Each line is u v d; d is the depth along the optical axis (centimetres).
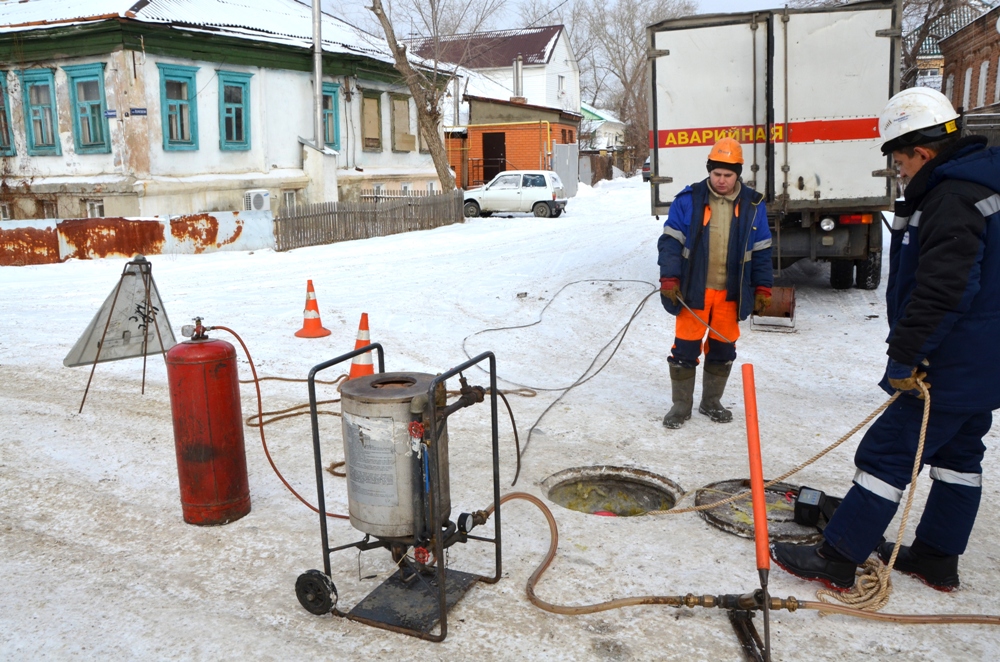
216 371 405
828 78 888
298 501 446
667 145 943
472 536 353
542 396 640
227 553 386
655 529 405
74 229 1527
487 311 991
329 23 2634
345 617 326
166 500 448
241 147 2002
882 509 327
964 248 288
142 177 1742
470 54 3509
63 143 1827
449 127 3491
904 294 323
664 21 915
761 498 299
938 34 3609
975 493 331
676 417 558
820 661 296
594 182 4703
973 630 314
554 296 1071
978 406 307
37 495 456
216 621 326
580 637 312
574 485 489
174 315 970
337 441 543
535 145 3456
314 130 2162
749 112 914
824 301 1001
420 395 304
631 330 884
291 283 1234
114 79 1722
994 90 3108
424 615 324
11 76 1844
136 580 360
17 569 370
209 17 1967
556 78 5172
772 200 920
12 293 1170
